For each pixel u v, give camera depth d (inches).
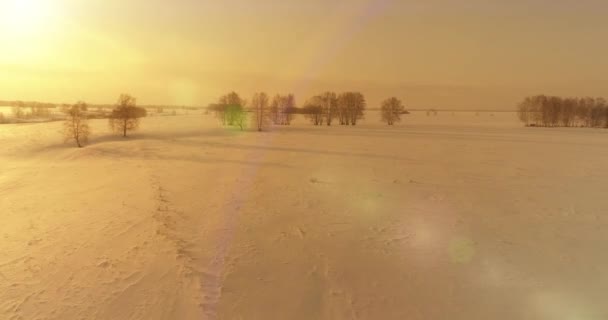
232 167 1245.1
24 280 421.4
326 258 479.2
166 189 893.2
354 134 2844.5
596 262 465.1
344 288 401.4
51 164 1342.3
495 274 433.1
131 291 394.0
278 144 2030.0
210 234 569.0
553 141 2303.2
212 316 348.2
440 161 1403.8
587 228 601.6
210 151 1696.6
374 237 557.6
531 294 386.3
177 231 581.3
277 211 698.2
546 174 1129.4
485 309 358.0
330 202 769.6
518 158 1496.1
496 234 573.0
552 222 635.5
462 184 969.5
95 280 419.5
